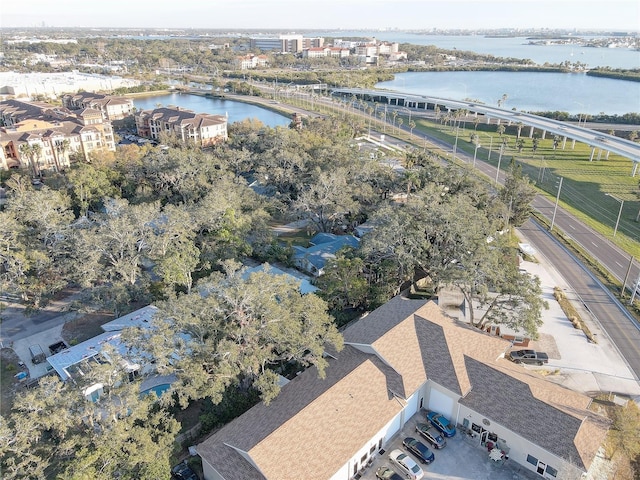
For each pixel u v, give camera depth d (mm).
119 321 55219
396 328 46062
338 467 34969
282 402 39500
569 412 37656
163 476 33406
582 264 73562
